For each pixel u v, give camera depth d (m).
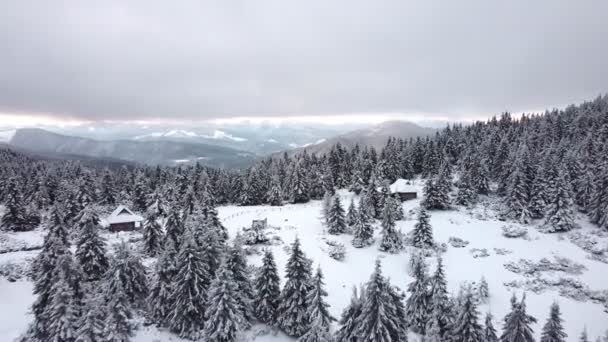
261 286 35.09
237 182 98.25
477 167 82.38
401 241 56.53
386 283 30.19
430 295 33.91
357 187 94.88
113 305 27.05
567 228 60.03
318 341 28.17
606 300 42.91
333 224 62.31
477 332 26.31
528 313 41.28
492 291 45.72
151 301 34.72
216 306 30.25
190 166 111.31
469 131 125.69
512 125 122.50
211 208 56.72
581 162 73.19
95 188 89.75
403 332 29.23
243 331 32.72
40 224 69.38
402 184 85.31
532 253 54.50
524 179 68.00
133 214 66.94
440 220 68.06
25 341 30.23
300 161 106.19
